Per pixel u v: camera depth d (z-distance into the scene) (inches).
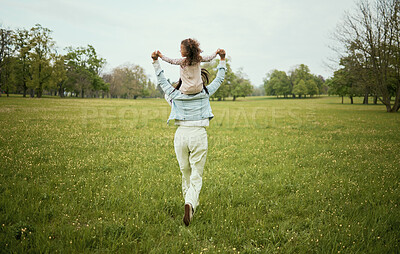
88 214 119.0
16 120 475.5
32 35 1958.7
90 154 242.4
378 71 979.9
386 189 161.5
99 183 163.2
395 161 238.1
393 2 885.2
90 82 2677.2
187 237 103.8
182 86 110.8
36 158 214.1
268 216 124.5
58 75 2036.2
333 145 325.7
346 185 169.8
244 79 3253.0
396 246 97.5
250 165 222.4
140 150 272.8
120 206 128.3
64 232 101.0
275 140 360.8
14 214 112.7
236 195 148.0
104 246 94.7
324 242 100.2
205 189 160.2
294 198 146.5
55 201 131.0
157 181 170.4
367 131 462.0
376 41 944.3
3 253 84.4
